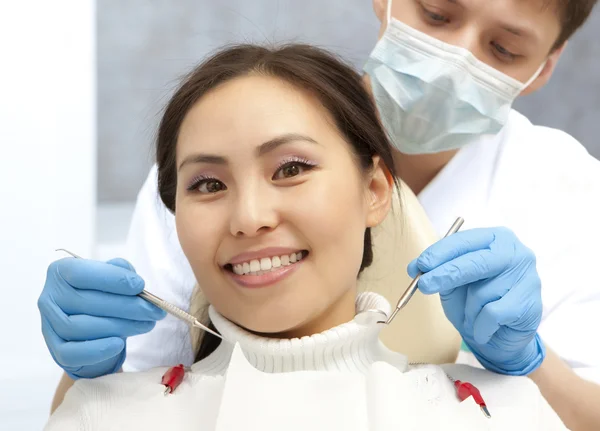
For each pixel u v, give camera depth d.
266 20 3.40
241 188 1.27
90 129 2.62
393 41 1.81
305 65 1.38
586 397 1.54
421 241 1.63
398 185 1.62
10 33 2.52
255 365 1.33
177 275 1.76
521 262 1.35
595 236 1.80
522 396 1.36
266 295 1.27
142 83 3.40
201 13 3.37
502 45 1.75
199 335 1.59
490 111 1.81
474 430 1.23
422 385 1.31
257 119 1.28
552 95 3.62
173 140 1.44
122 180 3.48
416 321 1.62
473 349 1.45
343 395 1.23
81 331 1.33
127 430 1.28
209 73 1.36
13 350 2.60
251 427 1.18
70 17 2.57
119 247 3.14
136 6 3.33
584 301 1.74
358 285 1.63
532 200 1.86
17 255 2.58
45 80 2.56
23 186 2.57
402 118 1.84
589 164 1.92
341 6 3.41
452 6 1.73
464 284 1.36
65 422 1.33
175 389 1.33
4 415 2.54
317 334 1.30
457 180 1.90
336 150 1.33
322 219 1.27
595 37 3.57
